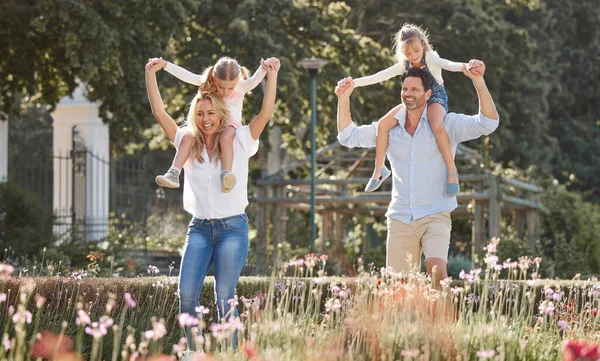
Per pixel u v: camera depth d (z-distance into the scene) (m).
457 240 28.44
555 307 7.03
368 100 28.78
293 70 22.75
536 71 36.69
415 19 31.94
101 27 17.66
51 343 5.04
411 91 6.73
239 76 6.35
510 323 5.93
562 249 22.67
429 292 5.82
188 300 6.10
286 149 32.44
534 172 23.98
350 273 8.78
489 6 33.66
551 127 42.38
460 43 31.94
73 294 7.54
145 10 18.27
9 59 19.98
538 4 36.00
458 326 5.34
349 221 27.89
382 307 5.54
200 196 6.24
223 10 23.45
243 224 6.27
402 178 6.85
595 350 4.50
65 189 24.72
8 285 7.25
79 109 24.39
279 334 5.06
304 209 25.81
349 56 24.91
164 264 21.06
